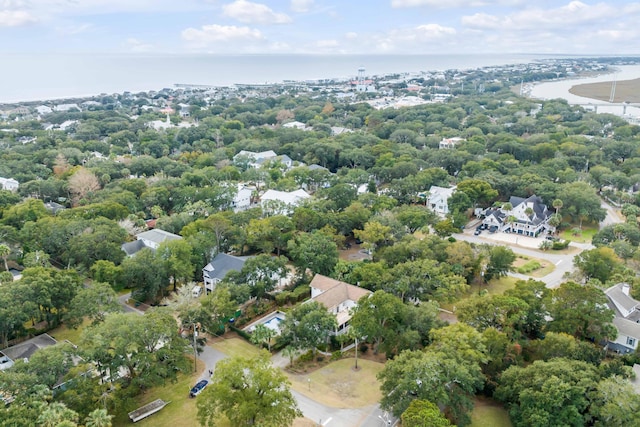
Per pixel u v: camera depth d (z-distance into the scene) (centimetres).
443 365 5972
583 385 5738
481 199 14550
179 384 7000
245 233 11225
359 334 7138
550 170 16525
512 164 17475
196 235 10556
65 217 11569
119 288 9888
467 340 6462
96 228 10475
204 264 10488
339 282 9194
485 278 10150
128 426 6128
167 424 6184
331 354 7825
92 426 5241
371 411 6431
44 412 5128
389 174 16975
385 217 11806
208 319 7762
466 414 5894
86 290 8012
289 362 7606
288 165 19850
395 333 7331
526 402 5822
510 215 13875
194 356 7581
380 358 7700
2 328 7388
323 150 19700
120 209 12350
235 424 5600
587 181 16112
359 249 12119
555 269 11081
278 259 9438
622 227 11488
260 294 9044
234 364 5862
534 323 7738
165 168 17562
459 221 13350
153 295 9206
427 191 15600
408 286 8675
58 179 15862
